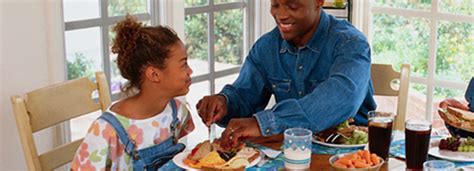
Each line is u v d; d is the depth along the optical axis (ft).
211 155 6.81
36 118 7.77
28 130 7.63
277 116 7.22
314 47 8.09
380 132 6.86
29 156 7.66
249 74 8.62
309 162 6.80
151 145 7.09
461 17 10.48
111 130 6.79
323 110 7.32
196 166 6.74
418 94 11.34
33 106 7.73
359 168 6.45
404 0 11.14
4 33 8.73
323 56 8.06
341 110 7.39
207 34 11.40
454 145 7.20
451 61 10.78
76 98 8.23
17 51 8.90
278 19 7.93
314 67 8.14
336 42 7.95
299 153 6.71
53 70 9.30
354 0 11.42
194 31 11.19
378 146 6.89
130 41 6.76
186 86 6.93
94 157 6.73
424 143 6.67
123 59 6.83
